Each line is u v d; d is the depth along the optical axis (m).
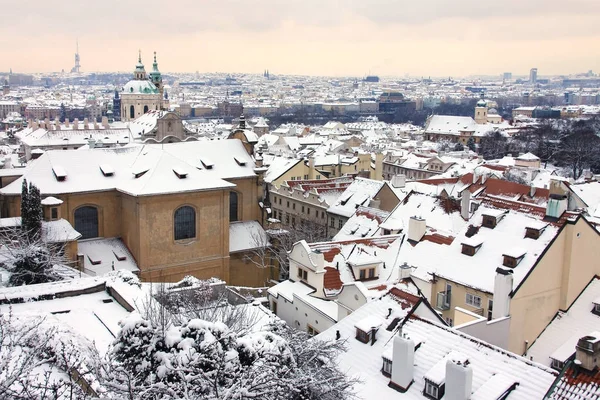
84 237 83.12
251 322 49.28
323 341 39.50
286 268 89.44
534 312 49.91
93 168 84.81
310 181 132.75
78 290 57.38
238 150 99.62
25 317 43.09
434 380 35.91
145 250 79.88
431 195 80.12
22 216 71.81
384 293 47.28
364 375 40.09
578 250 52.06
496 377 35.16
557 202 54.41
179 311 47.00
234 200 96.56
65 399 28.92
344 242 66.38
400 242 67.06
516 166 169.38
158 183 80.38
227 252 86.88
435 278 57.31
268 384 29.84
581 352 32.94
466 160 194.75
